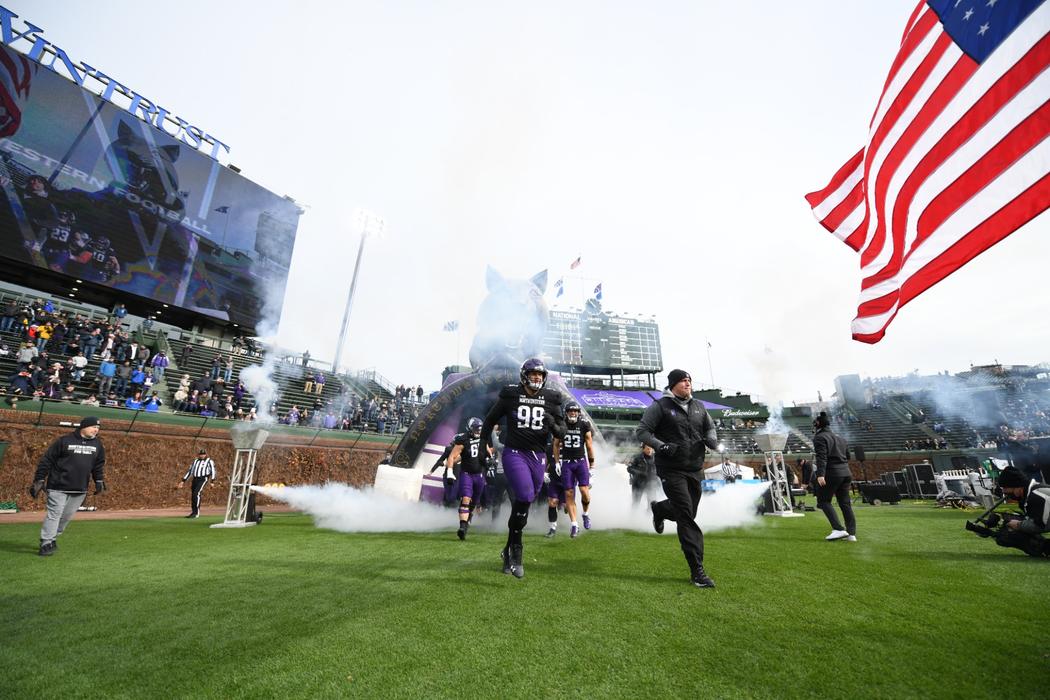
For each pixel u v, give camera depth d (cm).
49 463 560
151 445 1488
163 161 2483
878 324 491
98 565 461
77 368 1598
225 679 205
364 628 269
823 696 187
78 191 2159
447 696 190
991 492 1270
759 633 259
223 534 730
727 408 4044
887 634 256
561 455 727
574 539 665
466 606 311
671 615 292
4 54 2041
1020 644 240
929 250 416
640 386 4581
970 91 398
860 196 610
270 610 303
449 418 1041
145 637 256
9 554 536
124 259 2261
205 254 2578
